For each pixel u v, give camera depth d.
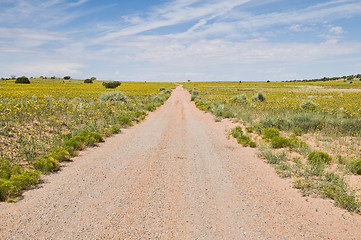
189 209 4.50
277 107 20.33
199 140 10.72
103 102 23.80
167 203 4.75
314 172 6.05
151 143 10.16
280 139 8.98
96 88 70.38
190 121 16.91
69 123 12.73
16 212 4.27
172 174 6.41
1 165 6.12
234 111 19.31
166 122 16.48
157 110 24.86
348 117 15.44
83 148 9.01
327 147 8.53
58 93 42.81
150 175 6.32
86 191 5.26
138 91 61.56
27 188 5.34
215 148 9.24
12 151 7.54
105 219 4.11
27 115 12.88
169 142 10.37
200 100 34.47
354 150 8.30
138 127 14.27
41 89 56.19
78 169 6.70
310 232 3.74
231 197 5.02
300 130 11.30
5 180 5.11
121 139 10.84
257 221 4.07
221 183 5.79
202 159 7.81
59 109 16.20
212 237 3.63
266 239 3.57
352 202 4.45
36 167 6.34
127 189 5.41
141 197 5.00
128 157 8.01
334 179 5.54
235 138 10.97
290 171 6.31
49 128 11.50
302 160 7.28
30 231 3.70
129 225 3.93
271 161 7.25
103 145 9.63
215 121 16.42
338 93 53.94
